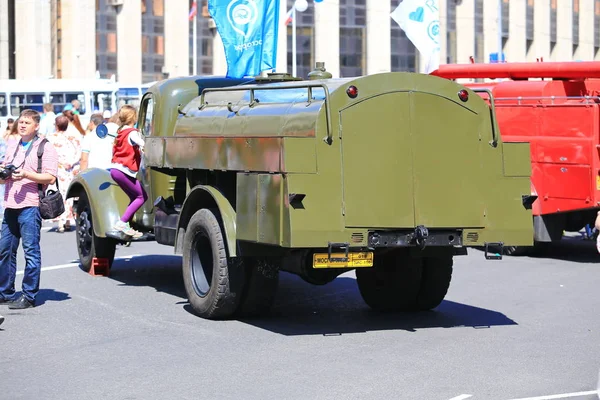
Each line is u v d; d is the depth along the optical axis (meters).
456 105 10.67
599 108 17.06
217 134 11.56
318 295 13.57
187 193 12.52
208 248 11.66
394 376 8.84
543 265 16.89
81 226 15.48
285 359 9.51
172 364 9.30
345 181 10.15
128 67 54.53
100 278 14.79
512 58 65.06
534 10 67.50
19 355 9.67
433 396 8.18
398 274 12.03
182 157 12.25
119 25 54.44
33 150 12.05
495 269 16.28
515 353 9.82
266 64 14.86
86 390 8.36
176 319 11.53
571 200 17.30
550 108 17.64
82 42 52.94
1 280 12.38
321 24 57.50
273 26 14.83
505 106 18.42
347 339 10.49
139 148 14.01
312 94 10.65
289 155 9.92
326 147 10.09
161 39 56.22
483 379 8.76
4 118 46.44
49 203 12.11
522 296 13.50
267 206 10.18
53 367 9.19
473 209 10.73
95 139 19.62
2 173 11.87
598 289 14.14
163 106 13.40
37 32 54.53
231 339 10.43
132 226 14.48
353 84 10.23
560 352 9.88
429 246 10.92
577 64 18.19
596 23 73.75
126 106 14.09
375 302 12.32
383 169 10.33
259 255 10.84
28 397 8.16
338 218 10.11
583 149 17.09
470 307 12.62
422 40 22.61
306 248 10.65
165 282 14.41
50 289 13.69
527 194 10.95
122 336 10.56
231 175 11.44
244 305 11.39
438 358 9.58
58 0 53.91
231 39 14.51
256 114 11.02
